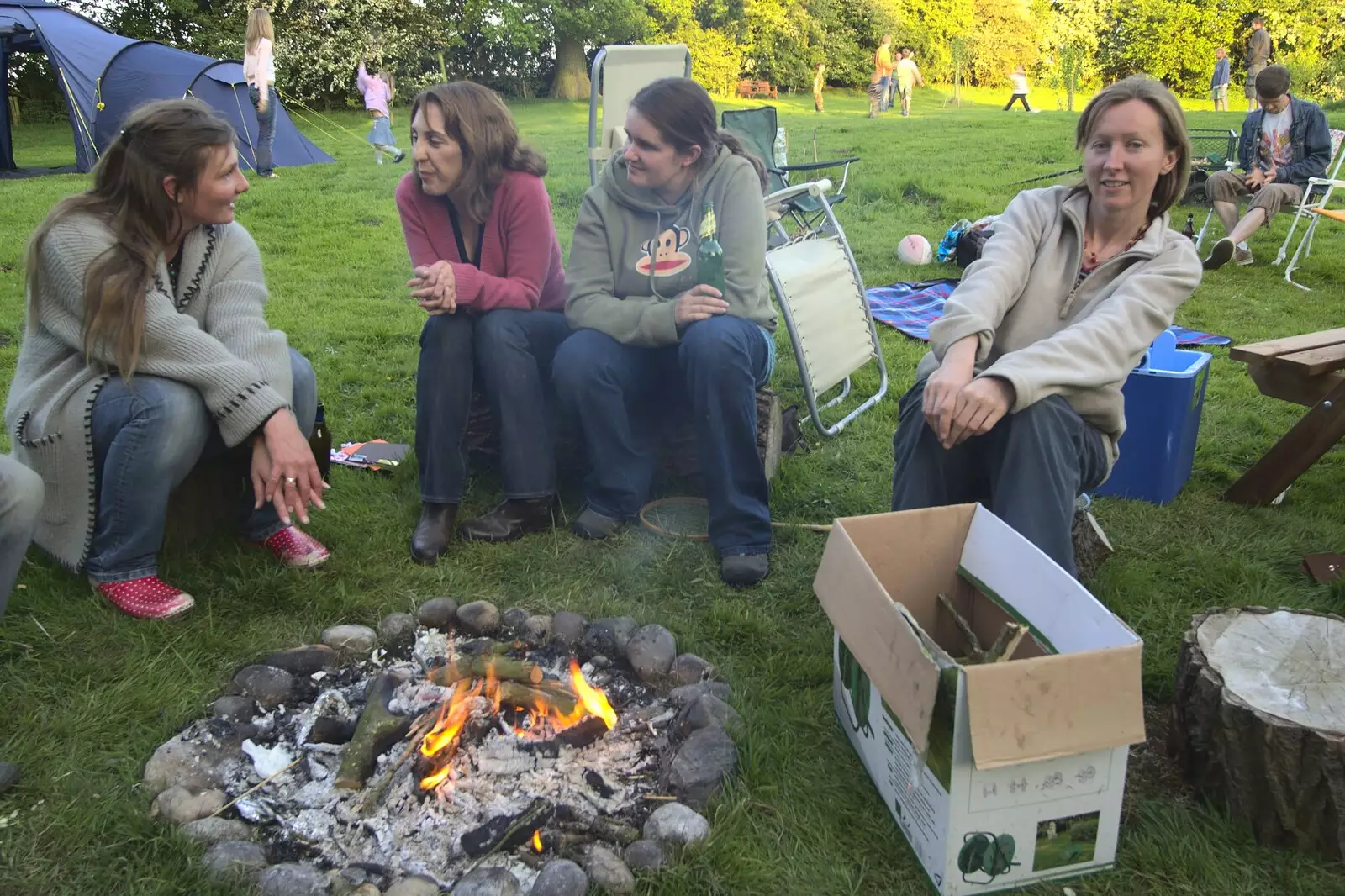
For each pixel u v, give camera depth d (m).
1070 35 28.19
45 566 2.60
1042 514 2.08
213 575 2.65
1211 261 6.38
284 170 10.85
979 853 1.62
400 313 5.49
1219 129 12.66
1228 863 1.72
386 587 2.64
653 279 2.93
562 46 22.86
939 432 2.12
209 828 1.77
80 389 2.38
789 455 3.54
